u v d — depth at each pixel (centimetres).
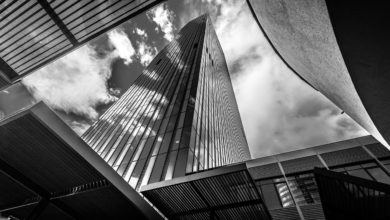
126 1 629
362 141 1293
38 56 707
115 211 781
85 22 653
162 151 1767
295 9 368
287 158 1389
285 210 1148
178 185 722
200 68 3272
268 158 1427
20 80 762
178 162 1527
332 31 295
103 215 820
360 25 279
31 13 621
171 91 2898
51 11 618
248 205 767
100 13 641
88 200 756
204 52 4262
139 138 2259
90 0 613
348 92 406
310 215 1080
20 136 605
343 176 567
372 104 358
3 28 646
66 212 812
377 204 613
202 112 2388
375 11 263
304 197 1175
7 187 805
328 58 375
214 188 727
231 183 704
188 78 2966
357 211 676
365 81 328
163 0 632
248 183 696
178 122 2022
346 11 267
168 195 765
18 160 671
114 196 705
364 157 1238
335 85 452
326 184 641
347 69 321
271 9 502
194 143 1742
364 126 523
